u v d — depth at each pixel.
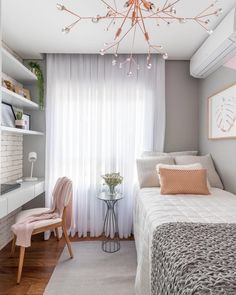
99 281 2.08
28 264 2.37
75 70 3.23
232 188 2.53
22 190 2.44
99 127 3.21
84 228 3.18
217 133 2.81
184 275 0.94
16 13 2.18
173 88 3.41
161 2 1.99
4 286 2.00
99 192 3.12
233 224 1.52
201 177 2.46
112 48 2.96
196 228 1.43
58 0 1.98
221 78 2.74
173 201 2.16
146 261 1.68
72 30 2.49
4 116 2.73
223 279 0.85
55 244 2.87
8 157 2.90
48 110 3.21
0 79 2.09
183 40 2.71
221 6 2.05
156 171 2.84
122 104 3.23
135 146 3.25
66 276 2.16
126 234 3.16
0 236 2.71
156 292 1.28
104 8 2.09
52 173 3.20
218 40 2.28
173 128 3.42
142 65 3.26
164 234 1.37
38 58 3.30
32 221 2.32
